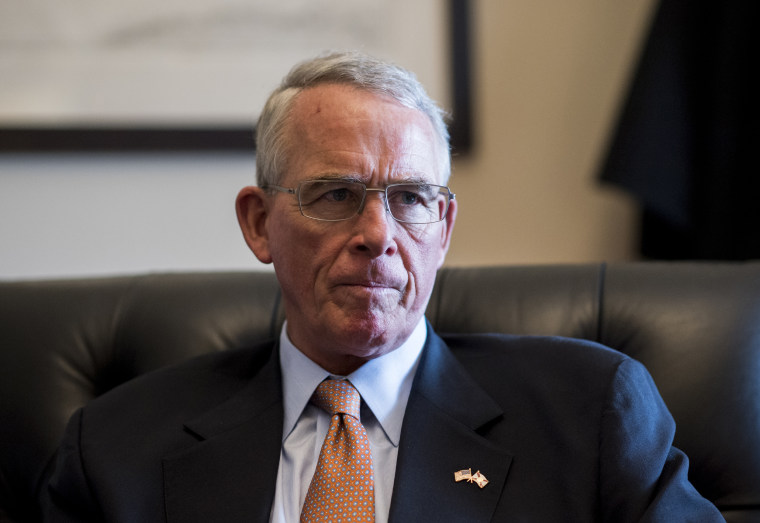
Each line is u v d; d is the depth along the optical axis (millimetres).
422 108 1478
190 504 1401
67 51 2527
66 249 2570
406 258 1408
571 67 2578
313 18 2545
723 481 1494
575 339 1540
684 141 2301
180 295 1854
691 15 2299
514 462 1377
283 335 1600
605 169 2352
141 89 2537
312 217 1406
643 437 1345
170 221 2580
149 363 1785
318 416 1492
